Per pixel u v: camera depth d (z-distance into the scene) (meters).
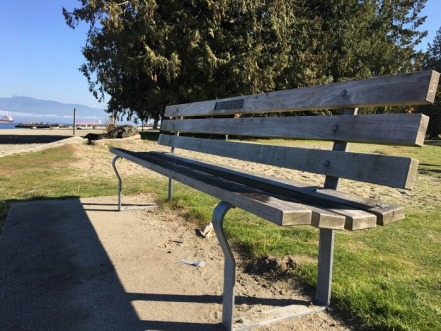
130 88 23.44
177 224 4.09
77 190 6.00
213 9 19.03
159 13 19.69
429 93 1.70
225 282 1.99
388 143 1.84
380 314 2.06
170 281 2.65
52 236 3.63
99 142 13.99
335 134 2.20
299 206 1.68
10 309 2.21
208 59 18.91
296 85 22.55
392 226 4.21
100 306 2.26
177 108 4.96
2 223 4.08
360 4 25.45
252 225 3.97
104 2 17.22
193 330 1.98
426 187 7.37
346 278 2.59
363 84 2.11
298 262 2.86
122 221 4.19
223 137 23.12
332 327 2.04
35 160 9.40
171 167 3.21
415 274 2.71
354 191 6.69
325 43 22.80
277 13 20.52
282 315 2.12
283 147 2.63
